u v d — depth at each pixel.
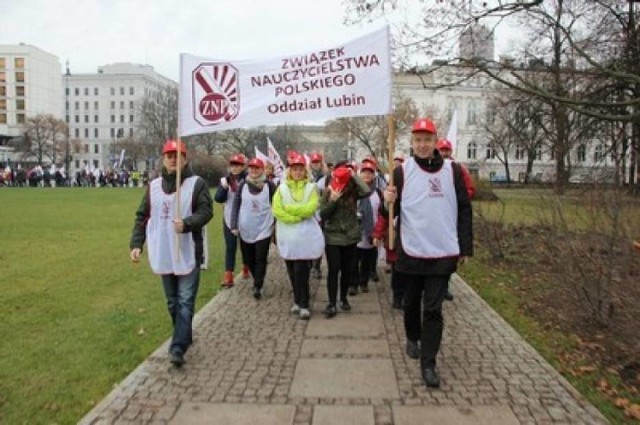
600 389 4.69
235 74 6.52
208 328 6.50
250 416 4.15
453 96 69.94
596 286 6.12
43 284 8.91
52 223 18.67
